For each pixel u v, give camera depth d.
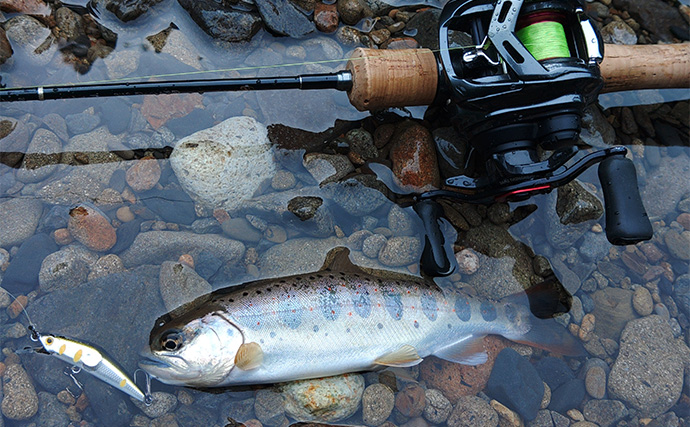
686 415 0.29
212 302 0.27
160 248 0.29
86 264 0.28
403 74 0.28
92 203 0.29
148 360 0.26
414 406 0.27
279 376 0.27
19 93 0.27
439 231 0.29
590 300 0.30
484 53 0.26
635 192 0.28
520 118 0.26
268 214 0.30
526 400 0.28
